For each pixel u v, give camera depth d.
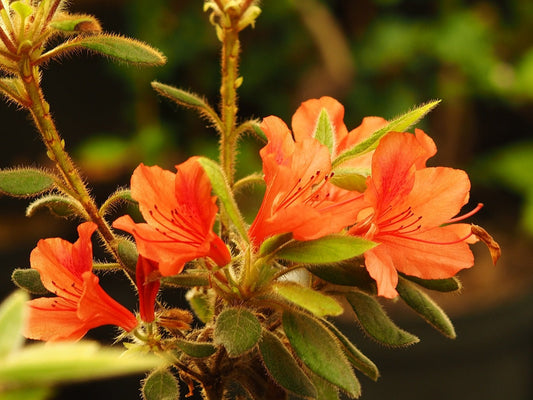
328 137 0.64
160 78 2.13
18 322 0.51
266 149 0.61
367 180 0.60
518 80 2.08
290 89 2.12
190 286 0.63
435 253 0.63
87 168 1.97
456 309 1.58
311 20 1.92
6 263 1.71
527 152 2.13
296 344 0.61
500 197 2.24
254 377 0.66
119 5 2.12
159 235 0.60
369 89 2.04
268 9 2.01
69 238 1.86
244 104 2.19
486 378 1.49
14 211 1.92
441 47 2.00
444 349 1.46
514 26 2.28
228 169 0.69
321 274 0.63
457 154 2.17
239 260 0.63
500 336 1.49
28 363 0.49
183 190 0.60
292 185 0.62
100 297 0.62
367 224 0.63
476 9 2.22
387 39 1.99
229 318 0.60
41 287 0.66
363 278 0.63
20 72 0.63
